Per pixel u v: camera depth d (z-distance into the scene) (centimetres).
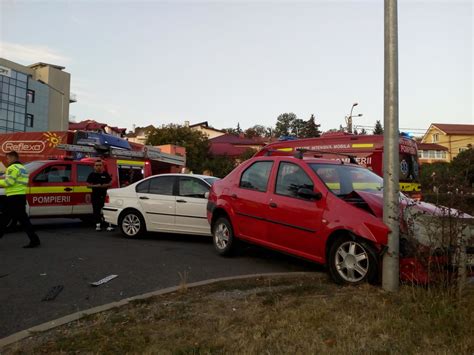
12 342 380
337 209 559
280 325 398
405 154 1306
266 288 536
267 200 669
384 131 508
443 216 460
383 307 432
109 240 945
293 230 616
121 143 1956
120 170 1358
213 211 788
